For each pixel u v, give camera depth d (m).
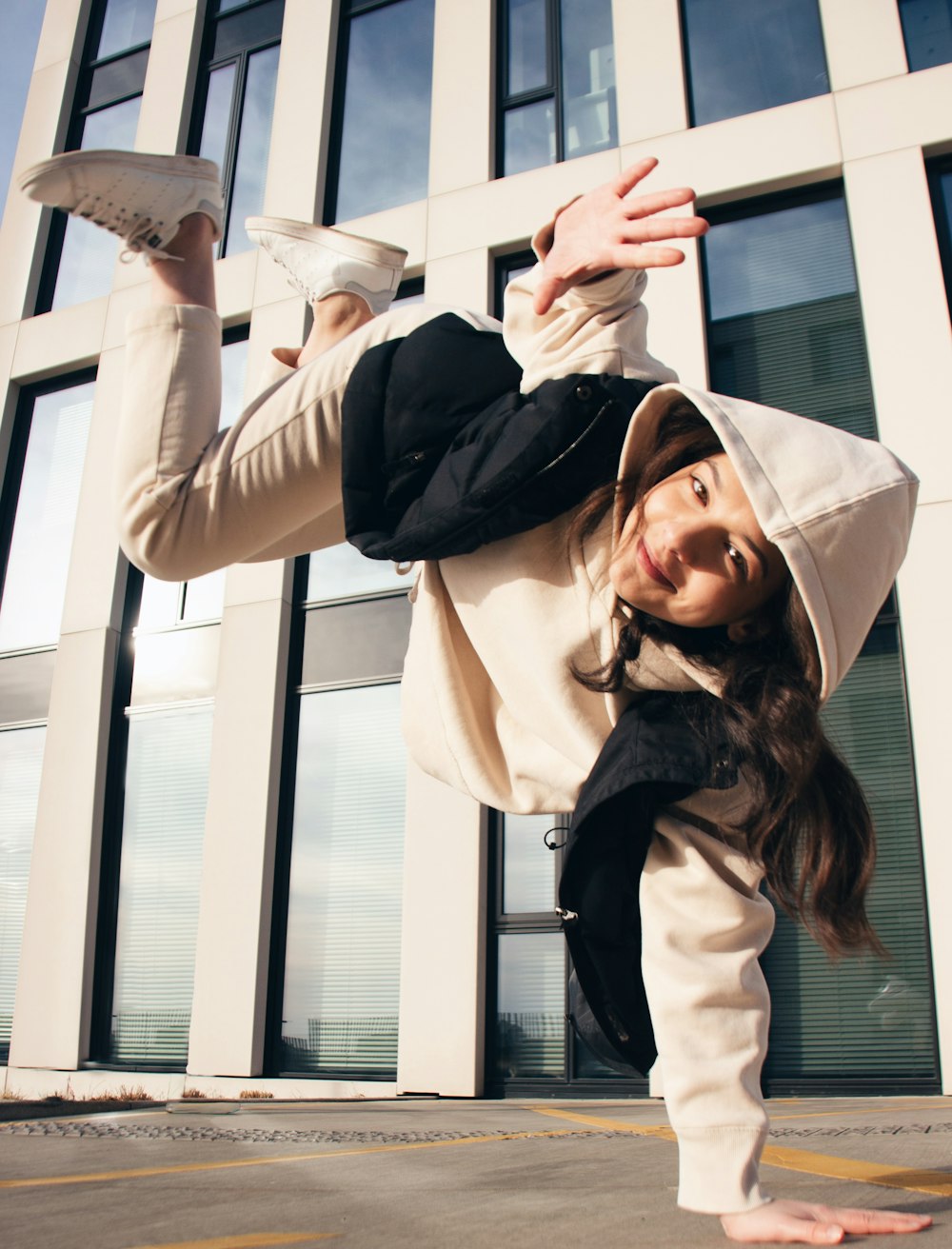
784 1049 5.73
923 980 5.64
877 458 1.33
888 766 6.02
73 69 11.09
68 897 7.55
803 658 1.33
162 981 7.36
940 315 6.72
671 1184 1.72
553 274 1.47
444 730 1.63
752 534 1.25
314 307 2.13
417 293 8.59
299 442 1.76
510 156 8.77
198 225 1.91
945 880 5.62
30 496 9.38
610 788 1.29
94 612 8.27
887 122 7.34
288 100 9.70
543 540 1.51
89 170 1.80
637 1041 1.50
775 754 1.28
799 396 7.12
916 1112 4.00
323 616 7.74
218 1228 1.20
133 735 8.03
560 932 6.36
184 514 1.75
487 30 9.05
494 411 1.53
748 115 7.79
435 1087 6.16
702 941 1.31
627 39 8.42
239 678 7.59
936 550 6.18
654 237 1.39
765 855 1.33
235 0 10.70
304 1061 6.78
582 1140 2.81
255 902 6.97
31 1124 3.21
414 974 6.42
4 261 10.27
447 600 1.62
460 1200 1.50
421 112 9.40
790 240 7.52
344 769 7.32
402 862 6.99
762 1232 1.15
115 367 9.21
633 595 1.32
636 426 1.34
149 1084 6.84
